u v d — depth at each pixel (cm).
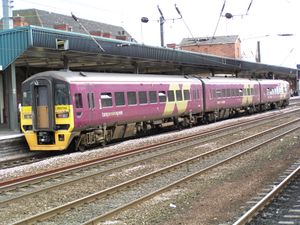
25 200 1173
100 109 2281
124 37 6525
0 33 2388
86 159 1909
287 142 2188
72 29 6562
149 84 2752
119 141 2642
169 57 3412
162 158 1845
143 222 923
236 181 1313
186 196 1146
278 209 962
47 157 2081
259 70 5772
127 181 1317
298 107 5778
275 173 1394
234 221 891
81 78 2197
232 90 4062
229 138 2509
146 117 2708
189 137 2542
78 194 1234
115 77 2466
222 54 8656
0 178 1541
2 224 956
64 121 2094
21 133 2384
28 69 3256
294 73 7969
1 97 2997
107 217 948
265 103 5041
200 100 3438
